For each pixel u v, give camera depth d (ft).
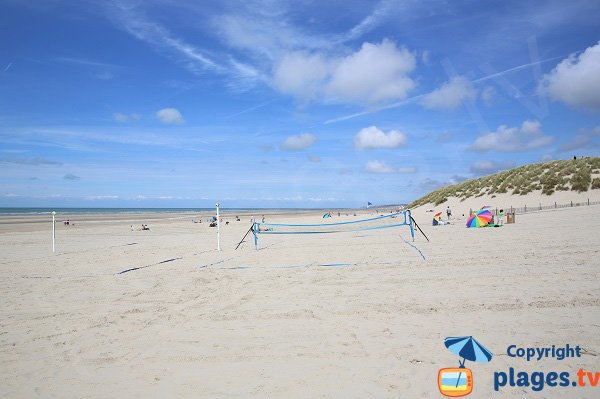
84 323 21.83
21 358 17.02
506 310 20.44
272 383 13.71
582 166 143.95
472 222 77.82
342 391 12.95
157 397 13.12
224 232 99.91
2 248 64.95
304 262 41.14
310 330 19.02
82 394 13.57
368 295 25.25
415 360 15.02
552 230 58.59
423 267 34.19
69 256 52.85
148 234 96.53
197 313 22.89
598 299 21.44
